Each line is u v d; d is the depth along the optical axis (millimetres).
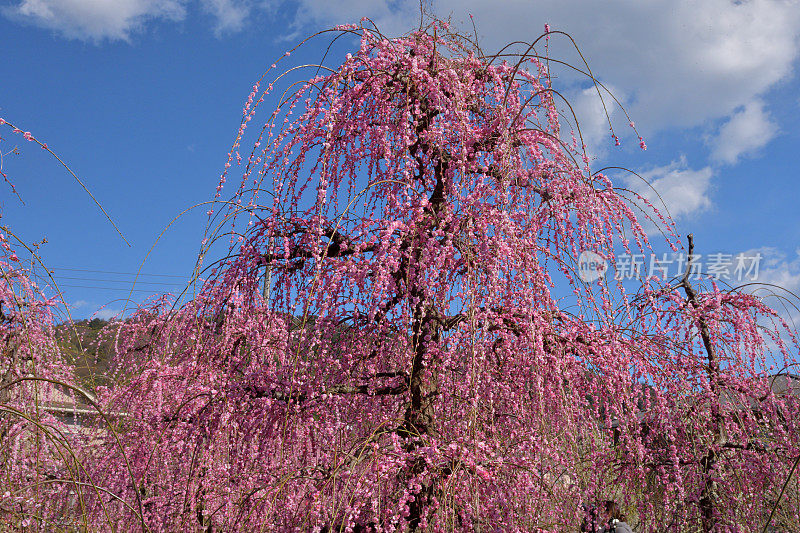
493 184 3631
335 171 3703
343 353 3758
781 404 4910
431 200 3842
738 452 4711
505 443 3400
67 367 5230
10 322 4445
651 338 4262
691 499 4461
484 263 3246
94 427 4785
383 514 2912
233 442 3615
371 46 3951
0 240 4207
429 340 3443
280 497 3223
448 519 2883
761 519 4441
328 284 3318
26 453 4234
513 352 3592
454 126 3707
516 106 3789
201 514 4164
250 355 3857
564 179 3783
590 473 3803
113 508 4145
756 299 5441
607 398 3863
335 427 3486
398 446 3135
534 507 3246
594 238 3730
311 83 3787
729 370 5129
